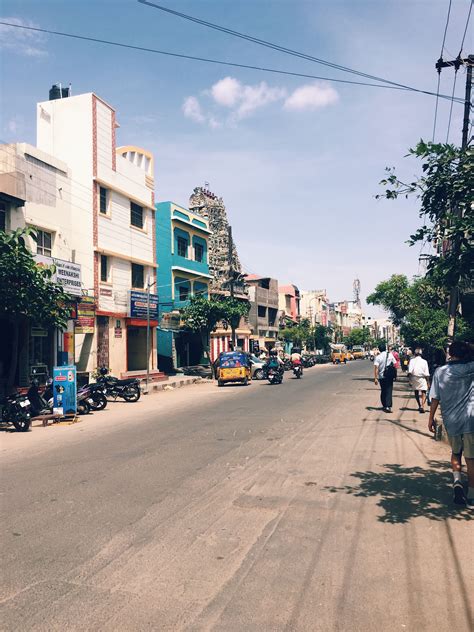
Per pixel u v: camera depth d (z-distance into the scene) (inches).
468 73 531.8
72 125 969.5
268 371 975.0
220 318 1301.7
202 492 241.4
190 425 466.3
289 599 137.9
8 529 196.4
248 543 177.3
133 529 193.0
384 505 216.7
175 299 1385.3
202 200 2164.1
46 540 183.6
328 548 172.1
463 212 231.0
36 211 757.9
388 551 168.9
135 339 1150.3
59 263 760.3
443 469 279.0
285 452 330.3
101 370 762.8
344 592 141.6
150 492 242.8
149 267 1167.0
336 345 2935.5
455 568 155.8
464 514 203.5
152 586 146.3
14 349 534.3
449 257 236.4
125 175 1071.0
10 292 471.8
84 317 890.1
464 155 223.8
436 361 821.9
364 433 398.0
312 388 847.7
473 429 208.8
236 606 134.4
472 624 125.2
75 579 151.7
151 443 379.2
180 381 1084.5
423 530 187.0
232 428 438.0
